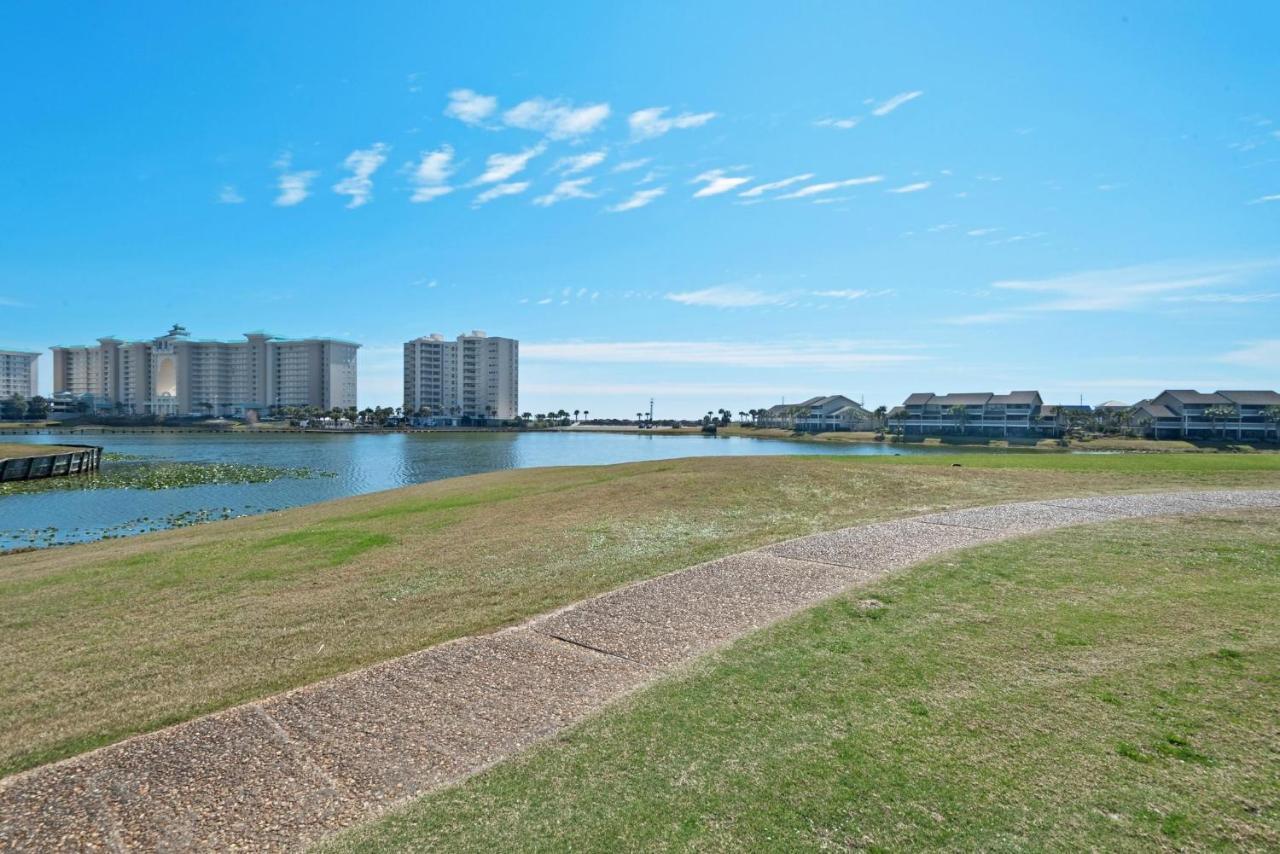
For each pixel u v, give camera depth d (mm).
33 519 28281
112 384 178000
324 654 6945
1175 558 8758
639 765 4355
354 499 24484
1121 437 88938
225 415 163625
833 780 4105
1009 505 13625
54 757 4969
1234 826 3551
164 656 7195
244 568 11680
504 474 28953
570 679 5738
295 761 4570
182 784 4332
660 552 10883
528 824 3807
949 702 5020
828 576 8578
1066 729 4562
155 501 34344
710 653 6172
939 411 103688
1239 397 84500
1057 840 3512
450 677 5852
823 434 122375
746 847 3553
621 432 161875
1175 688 5055
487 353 173125
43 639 8156
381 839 3723
